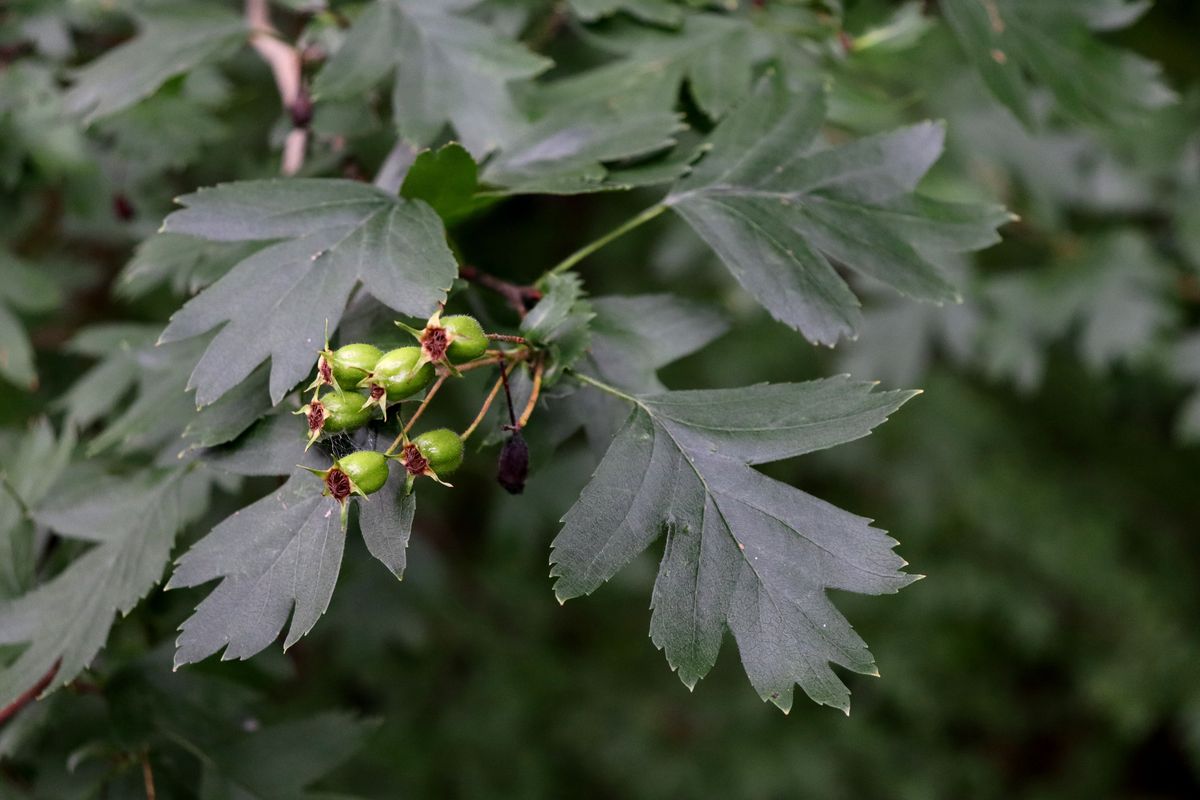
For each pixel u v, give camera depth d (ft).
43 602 2.18
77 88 2.40
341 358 2.03
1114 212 3.52
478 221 3.60
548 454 2.16
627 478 2.07
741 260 2.18
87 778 2.33
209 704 2.34
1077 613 5.91
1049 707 6.33
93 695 2.36
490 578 4.60
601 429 2.17
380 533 2.03
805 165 2.23
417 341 2.11
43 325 3.16
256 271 2.07
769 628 2.04
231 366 2.04
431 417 3.00
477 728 4.74
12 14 2.61
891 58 2.42
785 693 2.02
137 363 2.45
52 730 2.34
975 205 2.22
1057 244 3.50
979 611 5.72
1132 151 3.30
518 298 2.18
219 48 2.40
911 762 5.75
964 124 3.09
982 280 3.53
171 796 2.32
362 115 2.42
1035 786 6.32
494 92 2.30
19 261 2.65
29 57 2.66
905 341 3.53
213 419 2.09
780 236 2.19
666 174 2.22
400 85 2.30
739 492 2.06
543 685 4.92
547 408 2.17
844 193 2.22
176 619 2.38
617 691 5.41
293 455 2.08
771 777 5.35
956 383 5.43
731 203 2.21
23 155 2.61
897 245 2.20
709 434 2.08
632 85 2.37
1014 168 3.16
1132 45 4.00
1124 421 5.70
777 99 2.25
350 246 2.08
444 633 4.48
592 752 5.20
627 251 4.38
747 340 4.74
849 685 5.86
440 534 4.56
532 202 4.11
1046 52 2.37
